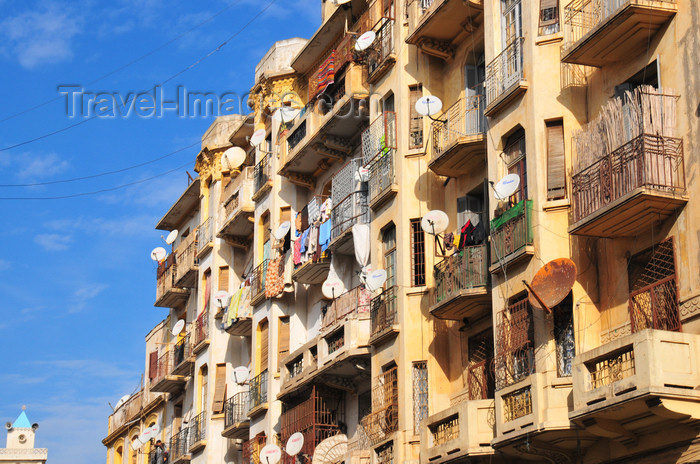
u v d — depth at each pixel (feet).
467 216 111.45
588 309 89.35
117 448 238.07
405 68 121.19
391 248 119.55
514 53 100.53
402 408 110.42
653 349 76.07
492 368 100.01
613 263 88.58
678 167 82.58
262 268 158.92
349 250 135.03
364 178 126.62
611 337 87.35
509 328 94.79
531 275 93.09
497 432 90.27
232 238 177.68
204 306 186.91
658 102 83.35
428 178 116.47
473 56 114.73
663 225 84.38
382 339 115.65
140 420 222.28
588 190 87.30
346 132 141.38
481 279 102.06
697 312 79.00
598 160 86.28
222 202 183.42
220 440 173.37
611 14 86.69
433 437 100.01
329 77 142.41
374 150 124.06
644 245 85.97
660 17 85.81
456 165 111.24
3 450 252.21
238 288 177.37
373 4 132.87
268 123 168.96
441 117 117.29
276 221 156.46
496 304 97.40
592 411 79.87
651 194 81.20
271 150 164.14
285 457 135.54
